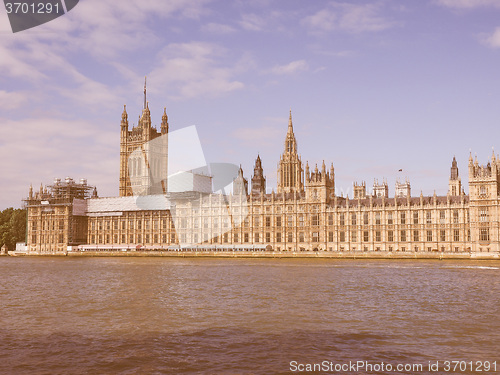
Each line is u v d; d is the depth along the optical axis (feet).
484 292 265.75
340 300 236.43
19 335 161.89
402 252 632.38
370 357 135.74
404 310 207.00
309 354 138.62
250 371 124.67
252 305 221.05
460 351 141.28
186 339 155.53
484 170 624.18
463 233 652.07
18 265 568.82
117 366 128.67
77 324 179.32
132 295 258.57
